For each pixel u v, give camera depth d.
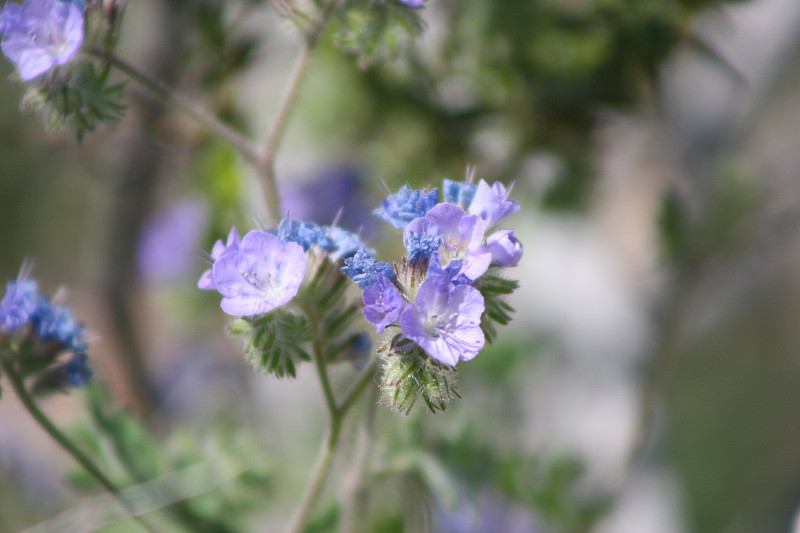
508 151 0.66
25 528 0.65
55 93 0.54
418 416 0.59
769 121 0.67
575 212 0.66
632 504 0.69
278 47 0.65
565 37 0.63
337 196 0.66
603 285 0.68
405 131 0.66
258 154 0.57
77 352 0.55
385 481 0.61
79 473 0.59
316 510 0.59
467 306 0.49
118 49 0.56
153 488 0.59
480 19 0.63
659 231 0.65
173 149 0.65
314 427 0.68
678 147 0.67
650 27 0.63
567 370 0.68
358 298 0.53
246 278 0.50
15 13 0.53
